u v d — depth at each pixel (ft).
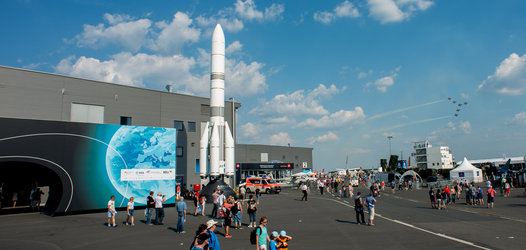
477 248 39.09
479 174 173.47
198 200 75.05
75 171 80.59
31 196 86.28
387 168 354.95
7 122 73.56
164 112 134.92
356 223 59.98
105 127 86.28
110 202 59.62
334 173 318.04
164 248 42.01
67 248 42.32
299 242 43.62
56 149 78.74
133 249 41.50
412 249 39.04
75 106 112.37
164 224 62.28
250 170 203.31
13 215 77.36
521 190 133.49
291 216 70.13
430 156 364.17
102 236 50.34
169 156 96.58
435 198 84.38
